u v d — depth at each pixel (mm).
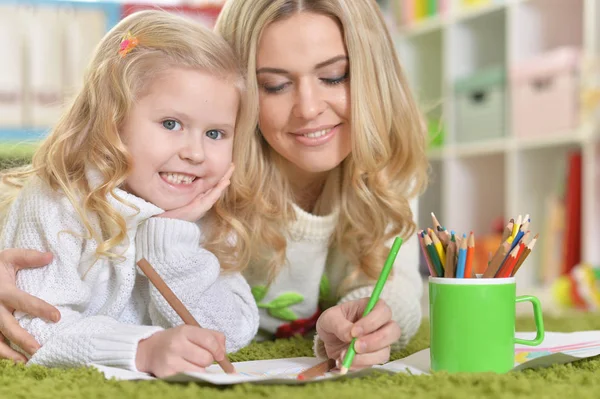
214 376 736
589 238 2316
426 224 3344
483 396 678
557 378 794
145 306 1105
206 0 2414
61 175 1007
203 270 1063
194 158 1007
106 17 3072
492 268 844
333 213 1240
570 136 2375
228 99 1039
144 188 1019
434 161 3318
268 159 1222
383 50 1178
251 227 1197
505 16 2861
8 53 2986
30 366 858
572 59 2410
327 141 1136
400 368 868
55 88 3010
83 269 1015
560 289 2275
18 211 1053
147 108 996
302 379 749
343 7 1103
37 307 927
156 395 677
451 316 825
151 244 1039
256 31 1099
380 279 909
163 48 1010
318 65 1092
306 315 1337
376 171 1167
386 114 1173
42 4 3029
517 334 1060
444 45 3041
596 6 2320
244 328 1141
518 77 2598
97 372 782
